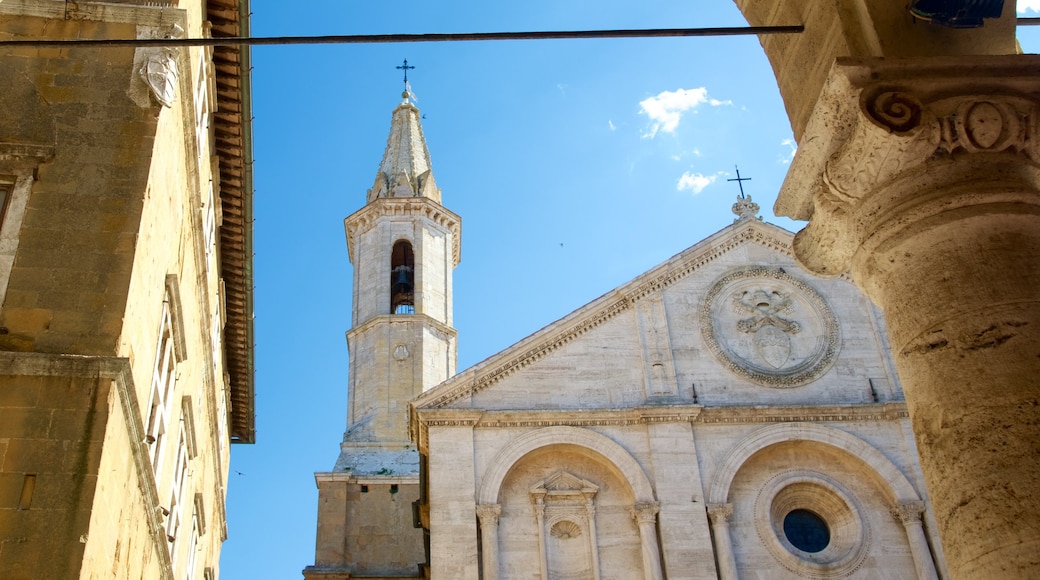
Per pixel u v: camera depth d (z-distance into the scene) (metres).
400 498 37.00
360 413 40.06
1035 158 7.33
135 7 16.48
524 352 30.45
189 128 18.42
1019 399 6.45
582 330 31.03
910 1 7.84
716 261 32.75
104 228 14.52
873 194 7.46
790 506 29.09
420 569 34.06
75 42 7.89
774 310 31.75
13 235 14.20
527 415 29.09
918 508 28.03
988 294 6.84
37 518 12.12
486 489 27.92
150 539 16.84
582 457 29.14
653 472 28.33
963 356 6.76
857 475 29.14
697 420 29.34
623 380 30.27
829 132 7.64
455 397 29.64
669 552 27.09
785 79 8.91
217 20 20.66
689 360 30.73
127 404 13.60
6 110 15.27
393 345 41.31
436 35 7.94
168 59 16.17
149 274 15.45
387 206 45.91
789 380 30.34
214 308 26.08
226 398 31.78
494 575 26.72
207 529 29.25
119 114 15.60
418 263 44.16
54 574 11.83
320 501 36.47
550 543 27.83
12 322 13.55
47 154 14.96
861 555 27.72
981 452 6.43
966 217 7.07
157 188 15.76
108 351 13.55
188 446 22.50
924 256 7.19
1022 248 6.99
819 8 8.27
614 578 27.25
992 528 6.20
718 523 27.66
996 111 7.12
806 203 8.35
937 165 7.21
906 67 7.34
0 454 12.42
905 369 7.17
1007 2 7.81
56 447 12.59
